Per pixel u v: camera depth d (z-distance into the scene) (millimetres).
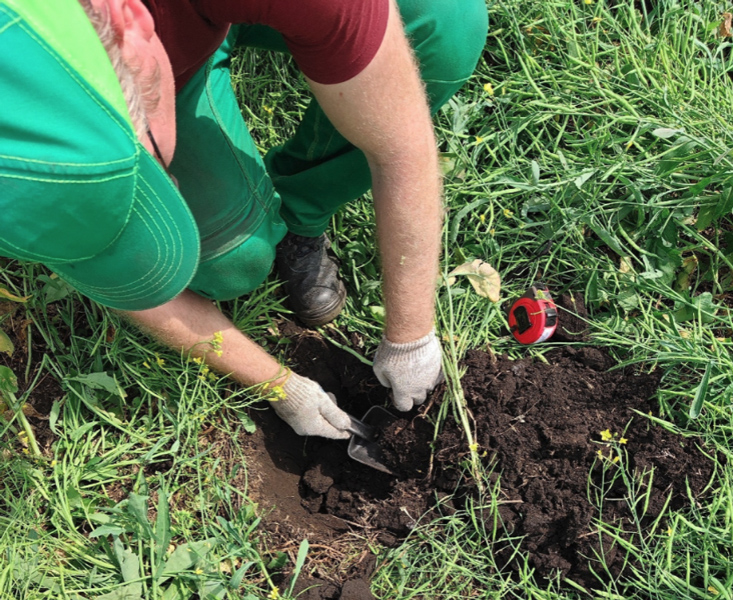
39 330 1929
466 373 1875
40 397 1885
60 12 697
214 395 1916
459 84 1665
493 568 1774
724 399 1717
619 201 1979
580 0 2281
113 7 752
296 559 1797
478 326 1995
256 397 1928
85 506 1718
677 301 1898
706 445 1714
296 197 1874
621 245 2025
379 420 1950
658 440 1729
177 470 1831
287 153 1882
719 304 1946
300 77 2217
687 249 1960
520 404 1810
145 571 1683
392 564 1768
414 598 1732
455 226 2018
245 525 1759
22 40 669
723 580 1634
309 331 2105
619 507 1708
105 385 1806
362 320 2102
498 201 2080
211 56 1432
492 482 1781
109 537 1734
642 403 1790
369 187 1871
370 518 1894
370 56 1097
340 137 1683
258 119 2189
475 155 2043
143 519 1616
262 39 1638
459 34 1500
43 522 1745
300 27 1047
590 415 1799
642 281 1939
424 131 1287
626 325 1924
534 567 1749
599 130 2014
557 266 2039
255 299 1991
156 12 1062
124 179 791
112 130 753
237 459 1883
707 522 1642
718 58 2281
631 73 2133
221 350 1636
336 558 1831
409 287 1499
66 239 815
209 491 1812
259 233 1670
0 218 762
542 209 2051
